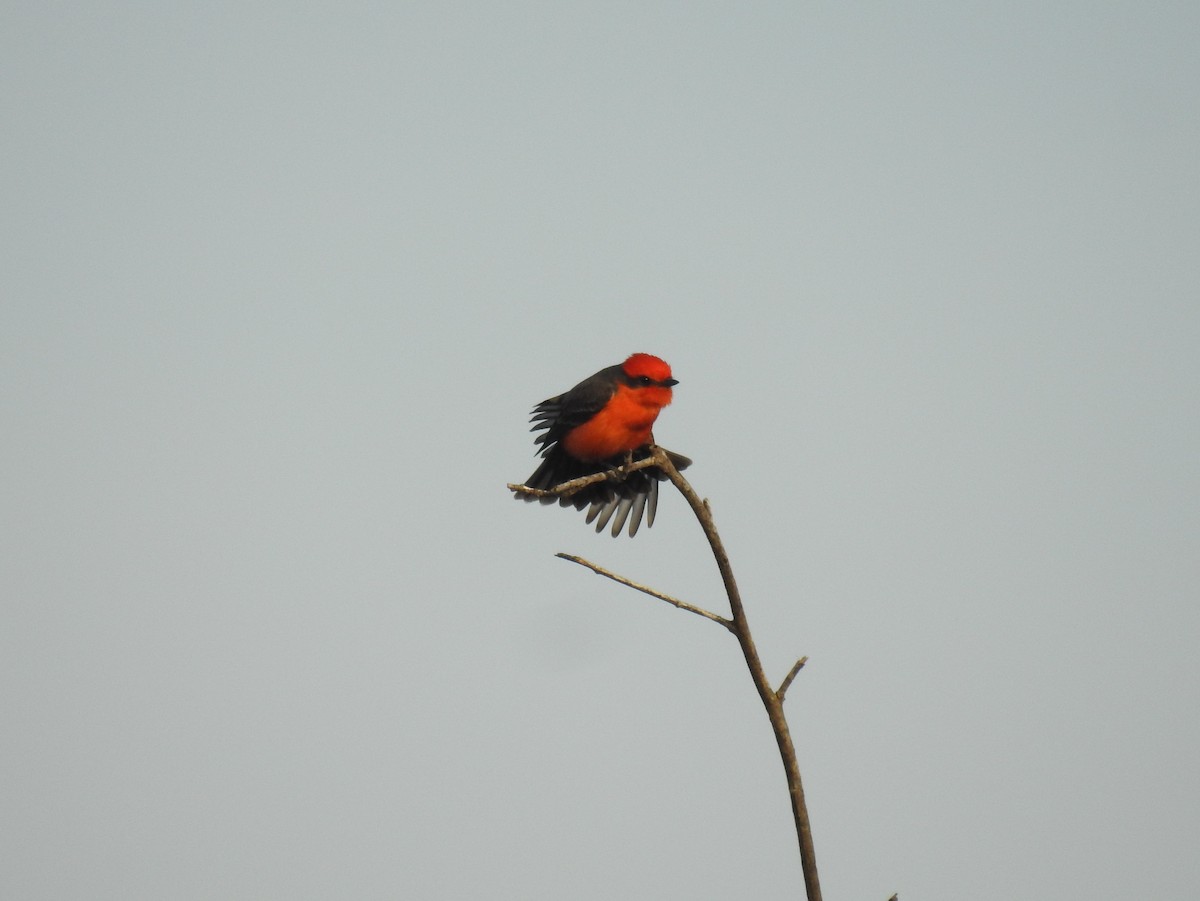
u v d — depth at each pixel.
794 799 7.24
